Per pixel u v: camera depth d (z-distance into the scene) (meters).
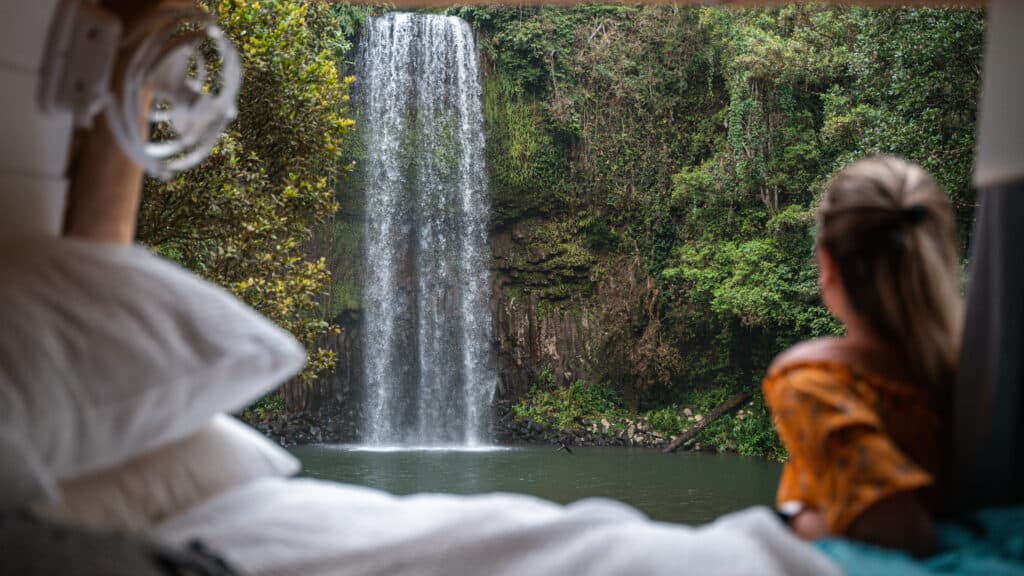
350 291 27.84
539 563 1.13
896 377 1.34
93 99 1.40
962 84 14.98
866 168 1.43
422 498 1.35
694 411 27.06
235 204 9.92
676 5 27.33
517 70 28.52
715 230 26.39
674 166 27.95
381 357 27.92
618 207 28.44
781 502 1.45
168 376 1.19
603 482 18.45
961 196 14.98
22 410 1.04
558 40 28.36
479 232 28.81
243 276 10.39
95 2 1.39
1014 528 1.27
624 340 28.16
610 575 1.07
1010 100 1.33
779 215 23.53
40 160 1.44
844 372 1.32
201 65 1.56
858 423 1.23
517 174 28.64
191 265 10.52
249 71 10.27
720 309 24.48
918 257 1.35
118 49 1.45
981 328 1.35
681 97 27.77
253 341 1.31
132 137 1.46
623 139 28.33
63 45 1.37
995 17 1.35
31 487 1.00
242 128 10.63
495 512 1.23
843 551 1.19
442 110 28.53
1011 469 1.35
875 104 17.75
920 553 1.20
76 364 1.11
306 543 1.21
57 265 1.19
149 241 9.95
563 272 28.67
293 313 10.91
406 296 28.22
